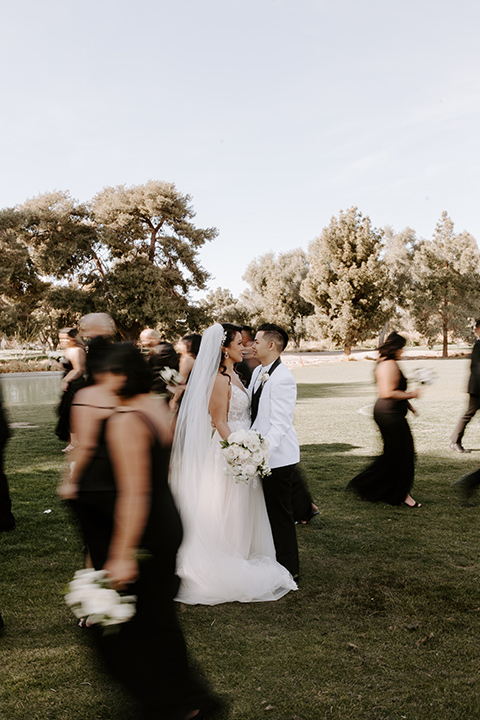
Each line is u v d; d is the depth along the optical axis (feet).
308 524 16.92
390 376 18.33
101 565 7.11
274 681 8.90
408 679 8.94
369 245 143.74
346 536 15.79
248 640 10.21
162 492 7.29
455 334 144.05
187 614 11.32
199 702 7.11
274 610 11.44
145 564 6.98
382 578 12.91
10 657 9.70
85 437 7.25
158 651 6.92
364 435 33.12
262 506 12.80
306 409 45.57
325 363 129.49
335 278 146.92
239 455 11.25
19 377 104.32
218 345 12.53
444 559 13.99
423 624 10.74
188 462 12.21
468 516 17.52
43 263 132.67
